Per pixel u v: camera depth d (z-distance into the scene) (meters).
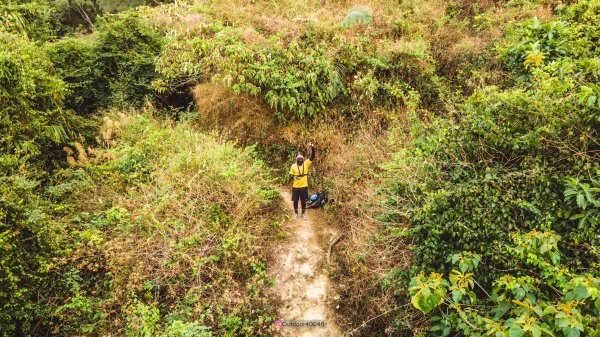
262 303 5.02
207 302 4.73
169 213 5.50
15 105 5.66
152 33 9.19
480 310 3.48
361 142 7.23
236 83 7.69
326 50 7.81
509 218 3.65
